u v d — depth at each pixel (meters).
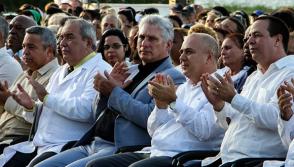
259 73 8.04
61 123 9.54
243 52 9.73
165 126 8.45
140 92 8.93
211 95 7.97
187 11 17.73
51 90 9.76
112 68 9.55
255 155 7.64
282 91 7.27
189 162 8.06
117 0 29.47
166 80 8.20
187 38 8.58
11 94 9.62
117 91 8.79
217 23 12.89
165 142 8.39
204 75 7.96
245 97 7.66
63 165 8.98
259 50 7.85
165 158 8.23
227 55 9.78
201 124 8.16
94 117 9.38
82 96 9.41
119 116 8.91
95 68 9.56
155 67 9.02
